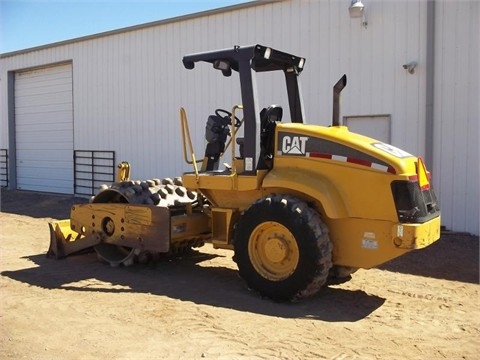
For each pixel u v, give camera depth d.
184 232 6.39
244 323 4.87
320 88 10.67
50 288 6.05
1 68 18.34
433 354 4.28
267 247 5.48
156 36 13.42
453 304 5.60
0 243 8.77
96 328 4.73
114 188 6.84
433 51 9.36
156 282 6.30
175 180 7.48
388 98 9.91
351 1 10.07
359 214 5.21
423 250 8.14
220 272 6.80
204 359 4.09
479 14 8.95
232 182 5.80
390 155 5.15
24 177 18.28
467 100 9.14
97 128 15.22
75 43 15.60
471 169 9.17
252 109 5.66
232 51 5.79
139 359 4.08
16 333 4.61
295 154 5.55
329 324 4.90
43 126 17.36
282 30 11.10
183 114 6.25
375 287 6.18
